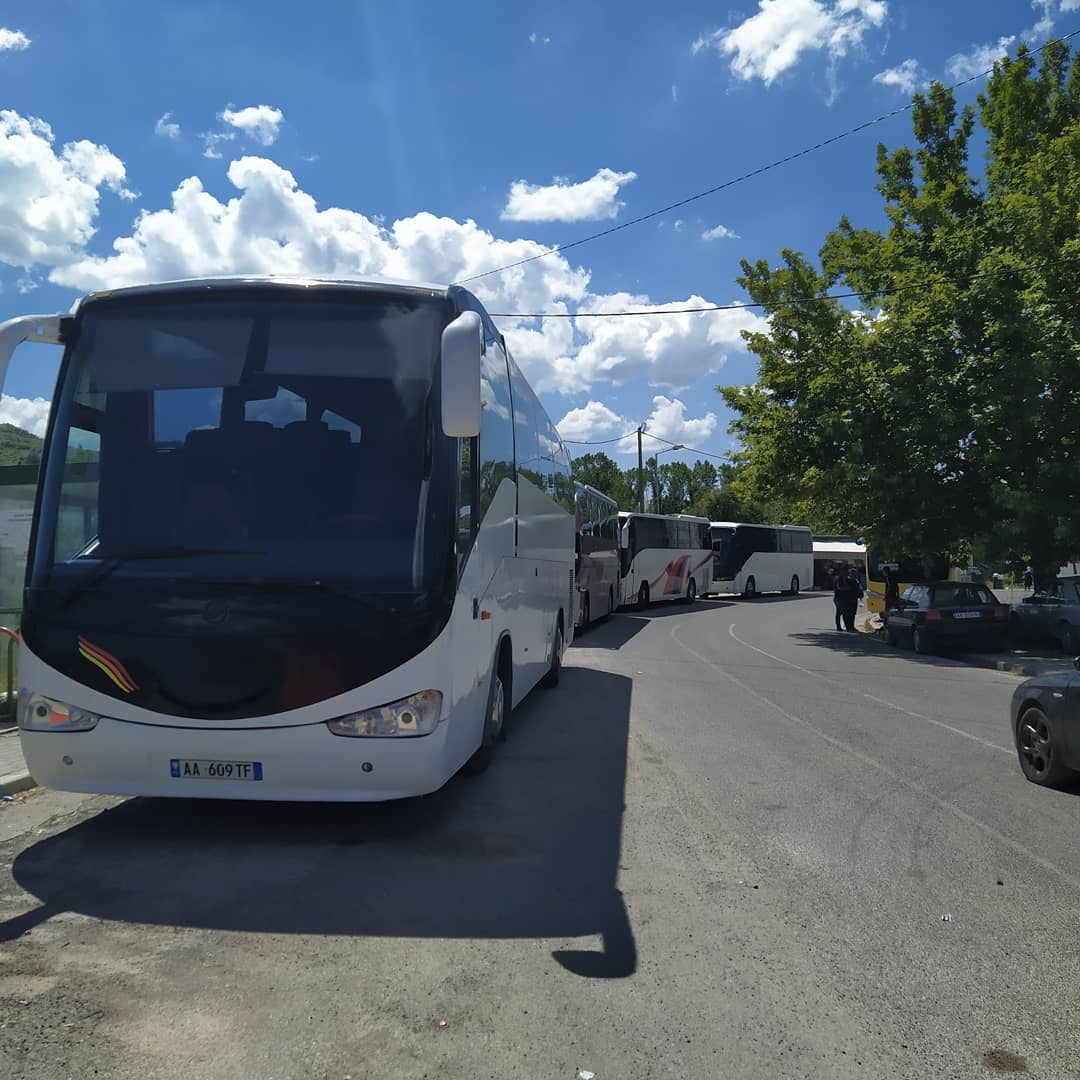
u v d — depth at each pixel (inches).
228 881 203.8
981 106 968.9
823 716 450.9
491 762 326.0
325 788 215.3
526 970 162.4
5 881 202.4
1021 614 816.3
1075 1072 132.6
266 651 212.2
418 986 155.2
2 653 385.4
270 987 153.9
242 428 229.9
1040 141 879.1
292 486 226.4
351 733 212.5
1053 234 774.5
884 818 265.6
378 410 231.5
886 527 901.2
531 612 395.5
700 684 565.3
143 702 213.8
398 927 180.1
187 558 219.9
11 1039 135.9
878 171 1015.6
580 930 180.7
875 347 883.4
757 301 951.0
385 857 221.8
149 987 153.1
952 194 911.0
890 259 937.5
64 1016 143.0
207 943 171.0
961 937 181.2
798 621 1259.2
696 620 1226.6
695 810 271.0
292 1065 130.4
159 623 214.5
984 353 813.2
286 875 208.2
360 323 236.1
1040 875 217.9
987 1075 131.6
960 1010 151.0
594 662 673.0
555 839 239.5
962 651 811.4
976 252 845.8
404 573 219.6
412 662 215.8
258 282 237.8
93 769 217.0
